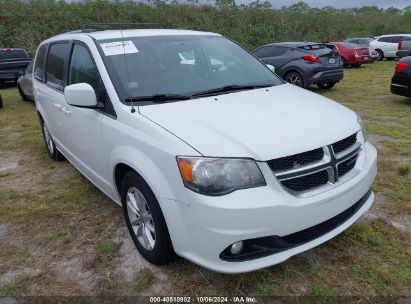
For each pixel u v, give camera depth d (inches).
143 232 117.7
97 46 136.9
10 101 430.9
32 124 308.8
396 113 310.0
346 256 117.0
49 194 171.0
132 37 144.2
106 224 142.3
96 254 124.3
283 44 451.8
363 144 120.1
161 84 129.3
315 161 100.7
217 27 1139.3
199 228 94.0
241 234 91.4
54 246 130.2
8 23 875.4
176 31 158.6
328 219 102.2
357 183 108.7
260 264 95.2
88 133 137.7
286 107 119.2
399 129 258.2
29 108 384.2
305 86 422.9
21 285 111.3
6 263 122.0
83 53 144.9
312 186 100.3
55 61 177.6
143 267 116.6
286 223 94.3
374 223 134.2
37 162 215.5
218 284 107.4
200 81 136.3
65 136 169.6
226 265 95.0
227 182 92.5
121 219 145.3
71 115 151.4
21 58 577.0
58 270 117.7
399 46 822.5
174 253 110.8
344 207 105.7
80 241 132.3
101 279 112.6
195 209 93.6
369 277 108.5
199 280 109.3
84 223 143.9
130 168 116.5
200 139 97.7
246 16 1238.9
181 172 95.3
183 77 135.0
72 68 153.9
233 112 112.4
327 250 120.1
